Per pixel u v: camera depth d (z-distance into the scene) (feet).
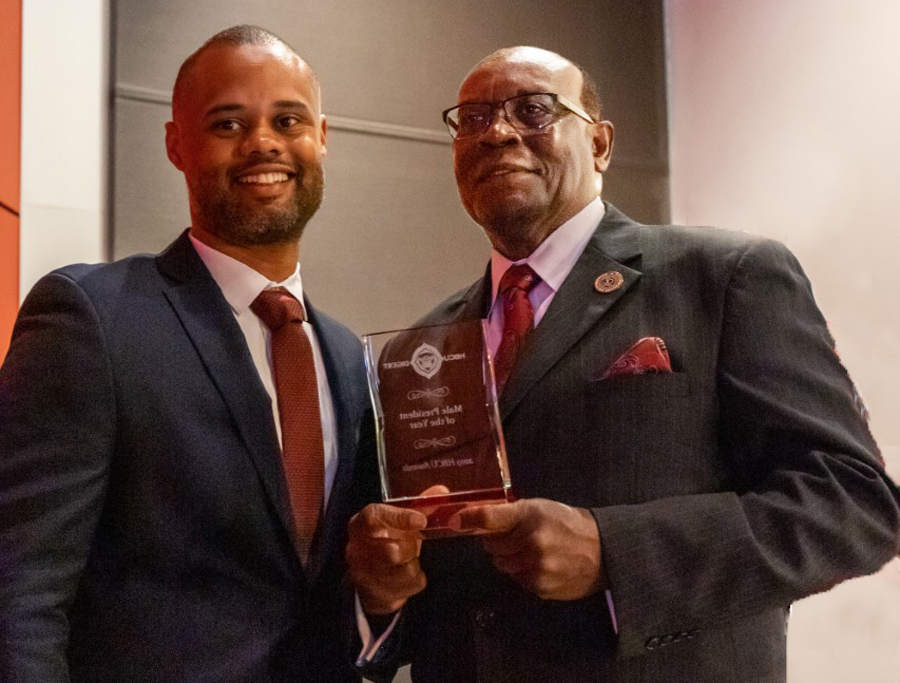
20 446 4.50
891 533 4.42
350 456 5.33
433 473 4.42
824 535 4.28
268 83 5.34
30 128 7.95
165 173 8.46
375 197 9.38
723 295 4.82
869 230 8.30
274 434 4.91
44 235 7.92
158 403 4.72
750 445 4.61
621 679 4.49
